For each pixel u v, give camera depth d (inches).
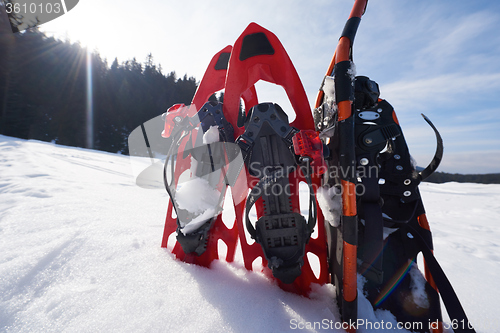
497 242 81.6
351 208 29.7
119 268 39.2
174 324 27.2
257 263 47.6
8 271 34.3
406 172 38.3
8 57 1192.8
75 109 1459.2
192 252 42.8
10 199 77.7
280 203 36.5
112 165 329.4
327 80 37.3
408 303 34.3
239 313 30.1
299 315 31.8
